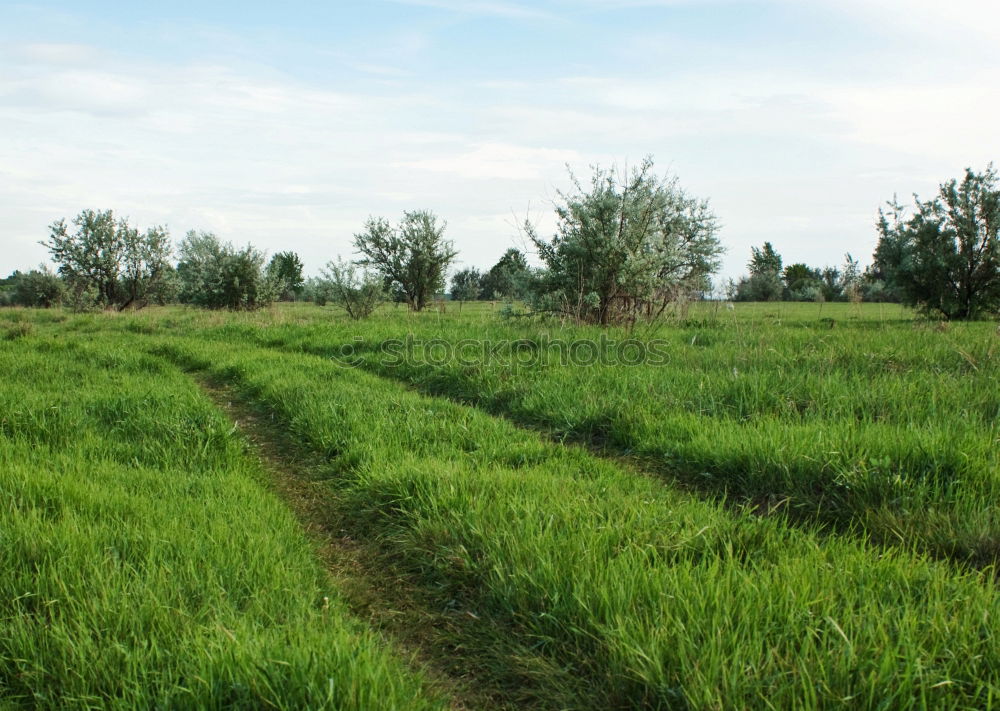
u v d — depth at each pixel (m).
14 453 5.18
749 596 2.70
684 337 11.09
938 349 7.91
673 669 2.37
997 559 3.19
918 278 18.72
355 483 4.74
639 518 3.61
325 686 2.32
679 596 2.73
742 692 2.23
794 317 17.50
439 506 4.04
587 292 14.41
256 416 7.34
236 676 2.37
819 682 2.21
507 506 3.91
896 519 3.60
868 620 2.52
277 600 3.03
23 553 3.28
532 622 2.86
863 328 12.30
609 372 7.68
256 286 29.16
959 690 2.21
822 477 4.20
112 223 29.58
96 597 2.87
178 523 3.82
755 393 5.98
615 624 2.65
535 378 7.72
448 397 7.89
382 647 2.86
